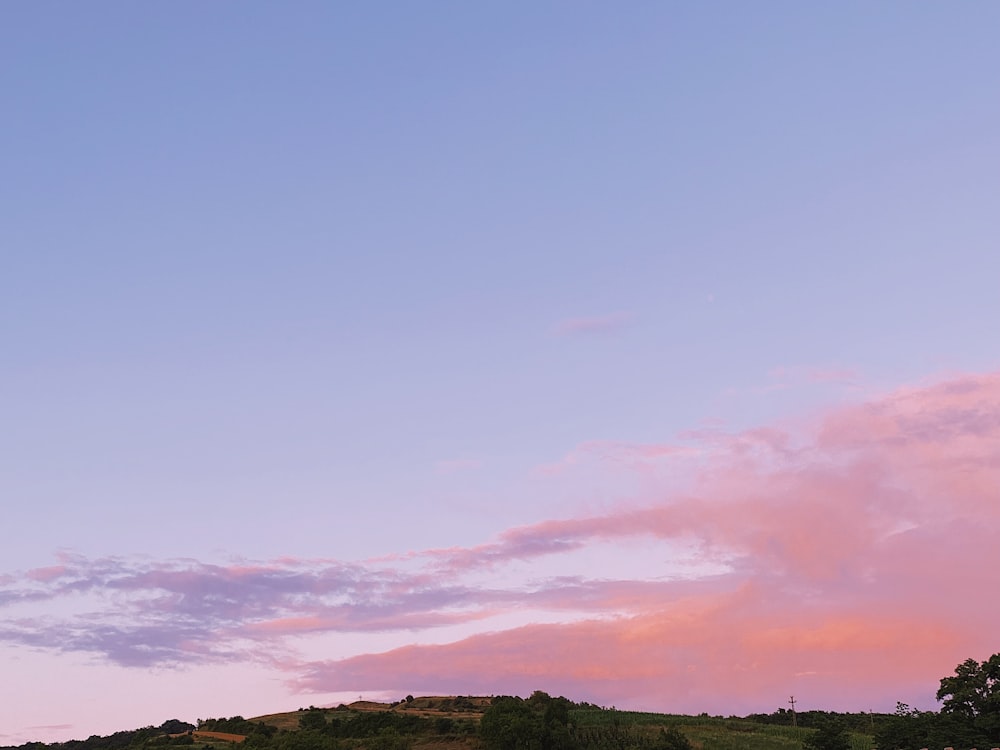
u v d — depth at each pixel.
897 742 92.19
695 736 140.00
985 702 88.56
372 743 135.75
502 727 122.81
